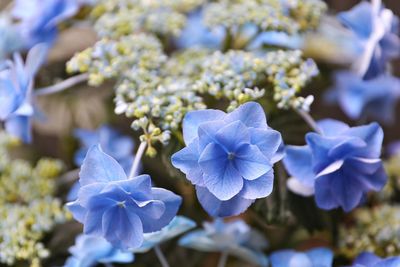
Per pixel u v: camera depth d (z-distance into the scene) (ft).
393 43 1.21
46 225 1.17
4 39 1.27
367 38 1.21
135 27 1.24
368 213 1.27
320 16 1.24
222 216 0.98
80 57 1.12
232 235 1.16
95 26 1.26
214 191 0.96
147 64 1.12
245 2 1.22
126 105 1.04
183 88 1.06
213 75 1.07
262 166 0.96
